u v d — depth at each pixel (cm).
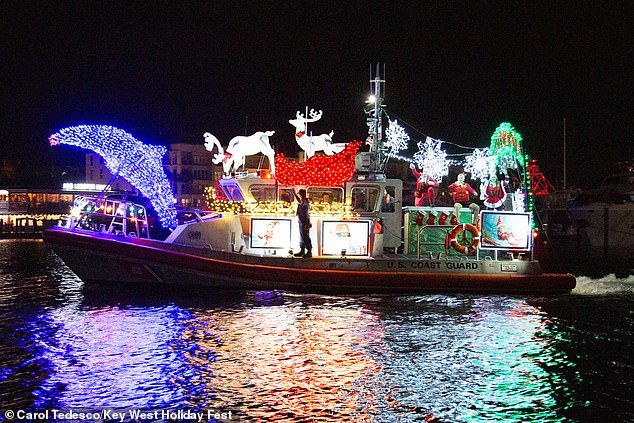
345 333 1242
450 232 1662
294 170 1617
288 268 1581
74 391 916
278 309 1448
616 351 1153
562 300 1647
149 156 1694
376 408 869
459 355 1113
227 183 1705
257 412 849
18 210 6125
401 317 1395
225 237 1641
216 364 1037
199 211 1783
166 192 1725
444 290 1633
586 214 3806
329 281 1586
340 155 1627
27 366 1023
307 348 1131
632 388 959
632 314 1476
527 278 1662
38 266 2719
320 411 855
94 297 1627
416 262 1628
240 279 1580
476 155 1758
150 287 1614
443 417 844
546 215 4619
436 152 1797
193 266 1565
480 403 893
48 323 1324
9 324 1317
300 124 1800
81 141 1620
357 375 995
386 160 1797
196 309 1448
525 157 1688
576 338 1247
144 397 894
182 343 1156
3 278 2214
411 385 955
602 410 875
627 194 3866
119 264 1591
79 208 1689
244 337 1199
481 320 1388
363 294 1605
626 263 3141
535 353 1135
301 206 1583
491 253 1761
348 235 1617
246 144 1725
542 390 946
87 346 1138
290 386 941
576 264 3091
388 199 1691
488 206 1722
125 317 1370
